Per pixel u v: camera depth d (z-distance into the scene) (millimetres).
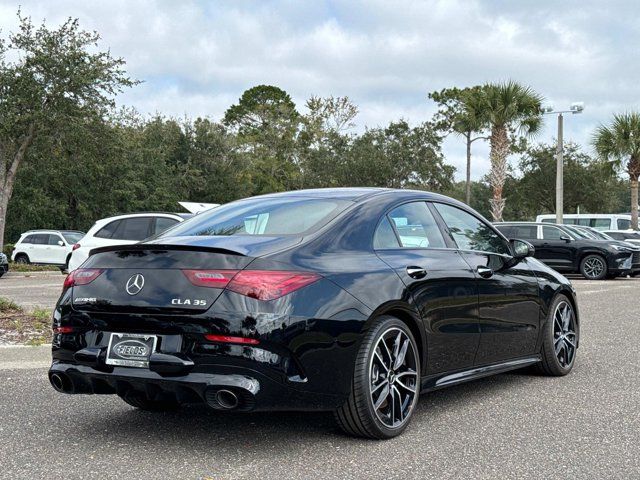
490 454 4062
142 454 4055
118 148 29000
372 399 4207
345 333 4039
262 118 68250
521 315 5742
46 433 4488
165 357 3859
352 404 4152
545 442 4305
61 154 27828
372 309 4176
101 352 4082
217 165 51375
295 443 4258
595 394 5609
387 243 4664
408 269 4590
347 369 4070
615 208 55000
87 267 4336
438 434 4473
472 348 5148
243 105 76312
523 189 54750
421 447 4191
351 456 4016
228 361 3777
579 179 52344
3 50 25656
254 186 57188
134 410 5094
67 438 4379
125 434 4465
